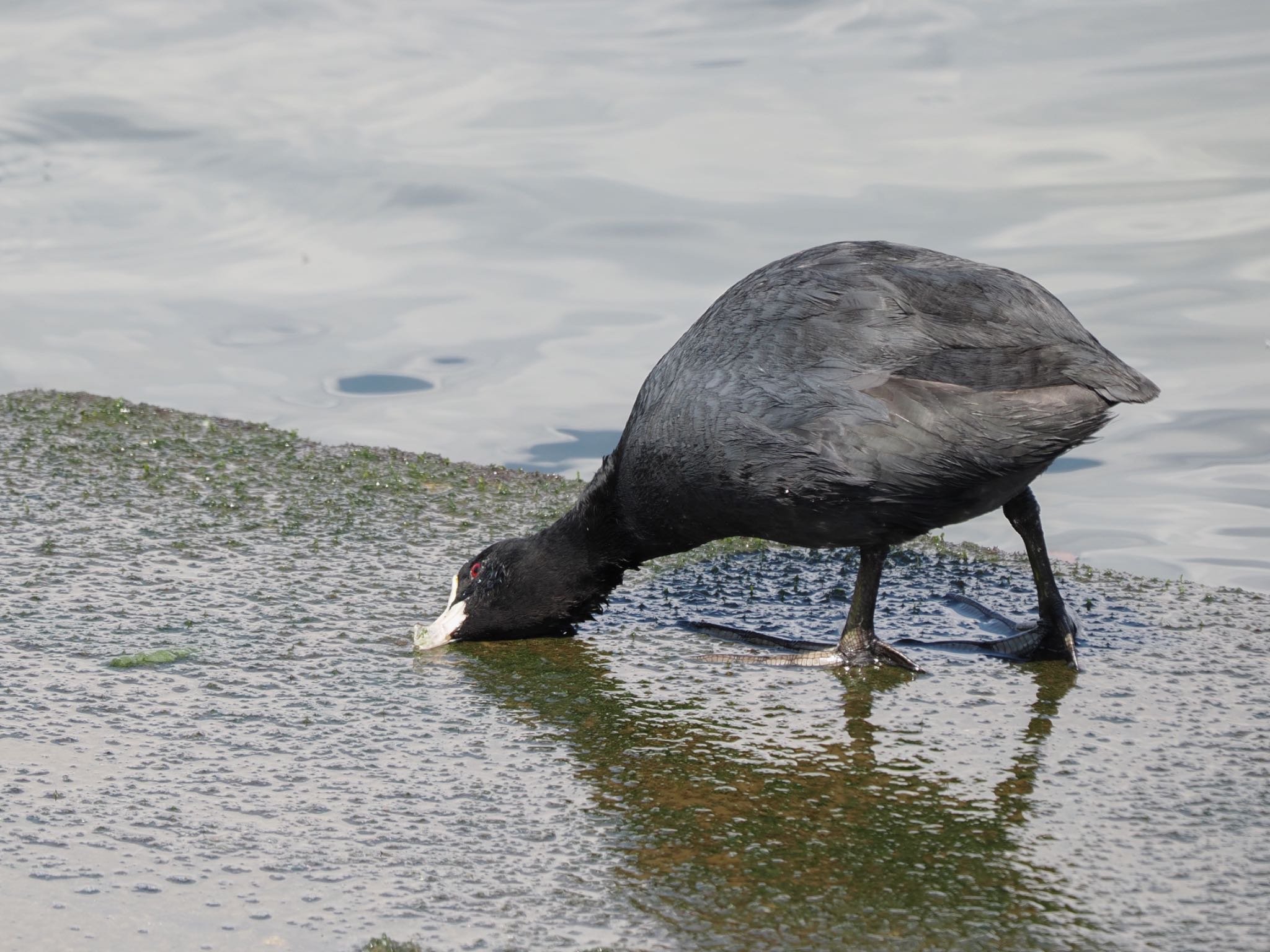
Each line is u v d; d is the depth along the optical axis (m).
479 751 9.09
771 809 8.34
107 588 11.83
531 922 7.04
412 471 15.81
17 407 17.28
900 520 10.19
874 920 7.12
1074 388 9.62
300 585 12.26
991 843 7.91
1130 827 8.07
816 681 10.53
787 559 13.70
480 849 7.79
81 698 9.61
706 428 10.53
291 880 7.38
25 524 13.40
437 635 11.17
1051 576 11.17
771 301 10.63
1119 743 9.25
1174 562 13.85
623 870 7.58
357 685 10.15
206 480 15.18
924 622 11.92
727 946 6.87
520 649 11.27
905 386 9.91
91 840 7.72
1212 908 7.20
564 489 15.69
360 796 8.37
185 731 9.16
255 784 8.46
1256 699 10.01
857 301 10.32
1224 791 8.51
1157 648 11.14
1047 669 10.70
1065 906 7.24
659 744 9.29
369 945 6.78
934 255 11.06
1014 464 9.75
